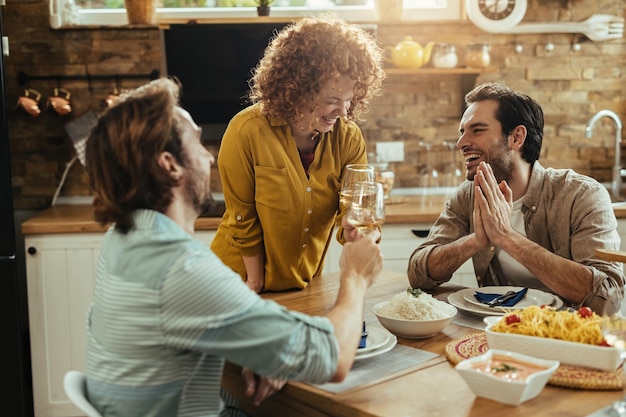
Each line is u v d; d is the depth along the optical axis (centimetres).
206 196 145
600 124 403
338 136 226
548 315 156
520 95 223
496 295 201
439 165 400
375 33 355
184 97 370
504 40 393
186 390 133
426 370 155
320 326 135
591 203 217
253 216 227
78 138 370
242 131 218
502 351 144
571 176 225
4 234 318
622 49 399
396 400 139
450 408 135
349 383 148
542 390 142
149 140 133
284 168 218
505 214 207
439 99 397
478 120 222
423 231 342
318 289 225
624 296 212
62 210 367
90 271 335
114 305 131
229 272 132
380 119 397
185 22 352
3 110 312
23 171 385
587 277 197
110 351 133
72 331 338
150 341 129
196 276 127
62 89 382
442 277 218
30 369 372
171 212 140
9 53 377
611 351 145
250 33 356
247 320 128
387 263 345
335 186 227
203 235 337
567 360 150
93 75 381
